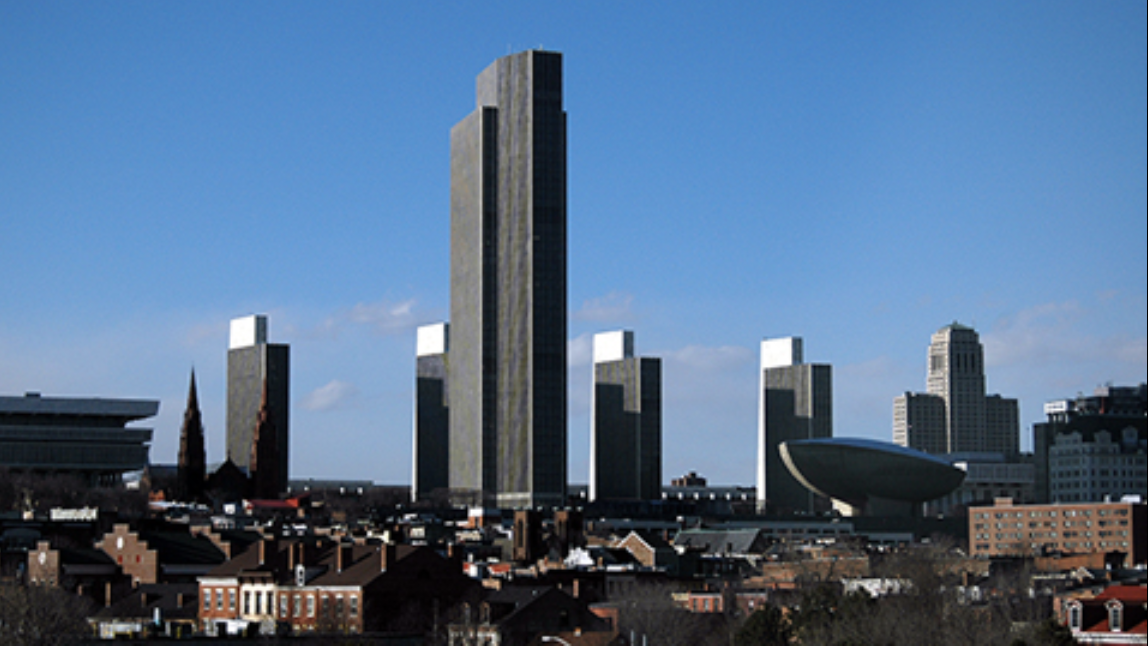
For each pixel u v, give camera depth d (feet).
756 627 654.12
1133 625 596.70
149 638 560.20
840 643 598.34
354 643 561.43
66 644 564.71
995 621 652.89
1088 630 605.31
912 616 640.58
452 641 597.11
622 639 622.95
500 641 619.26
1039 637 555.28
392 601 645.51
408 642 601.21
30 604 581.12
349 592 646.33
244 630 598.75
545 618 640.58
